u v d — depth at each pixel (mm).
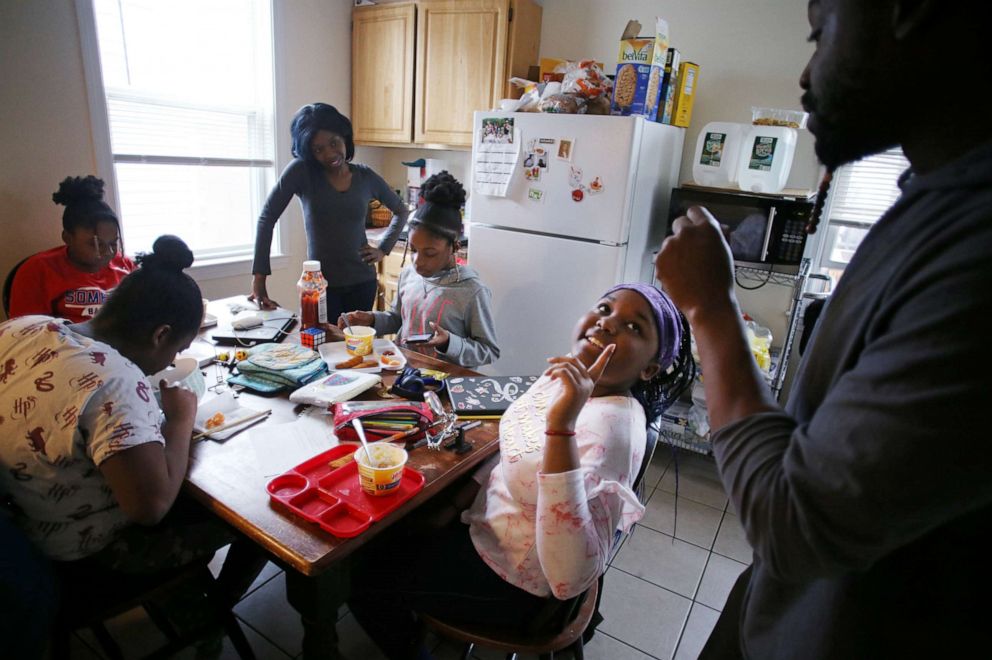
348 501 993
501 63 3061
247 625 1629
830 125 493
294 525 936
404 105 3441
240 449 1152
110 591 1172
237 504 981
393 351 1714
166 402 1128
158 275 1088
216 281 3199
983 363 352
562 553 848
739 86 2744
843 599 504
